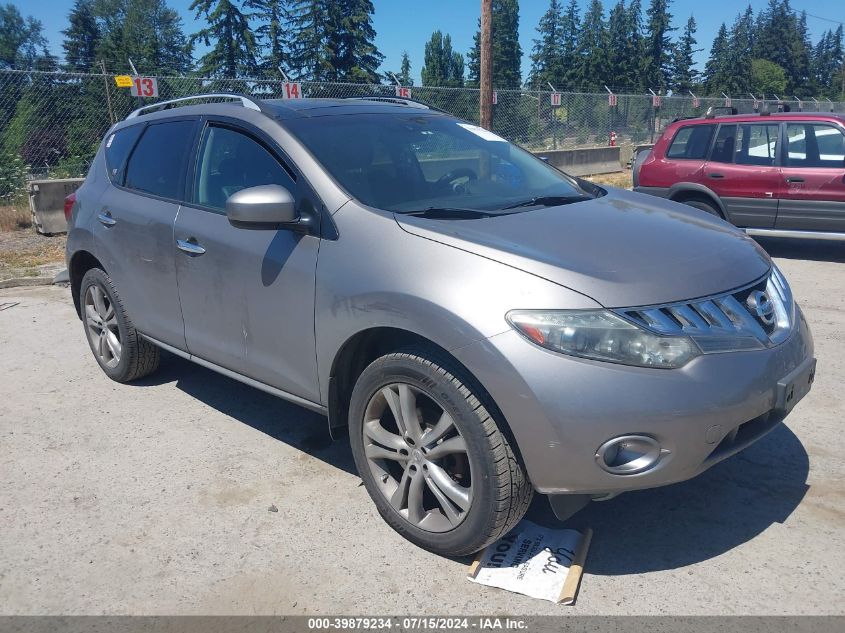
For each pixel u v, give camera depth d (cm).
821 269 774
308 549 302
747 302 283
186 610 268
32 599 276
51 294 727
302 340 325
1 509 336
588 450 250
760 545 297
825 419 406
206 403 450
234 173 367
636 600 267
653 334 252
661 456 251
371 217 307
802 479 345
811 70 8950
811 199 787
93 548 306
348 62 3756
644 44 6450
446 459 293
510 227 301
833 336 549
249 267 344
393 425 317
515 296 259
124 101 1284
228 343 369
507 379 254
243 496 343
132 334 454
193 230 375
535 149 1795
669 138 898
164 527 320
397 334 299
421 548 301
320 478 358
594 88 6238
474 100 1630
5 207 1180
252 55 3544
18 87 1216
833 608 260
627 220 326
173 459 379
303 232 322
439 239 286
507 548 296
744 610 260
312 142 346
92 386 481
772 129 815
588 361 249
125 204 432
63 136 1263
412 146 374
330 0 3597
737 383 258
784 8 8212
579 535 301
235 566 292
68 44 5753
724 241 314
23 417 434
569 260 271
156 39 4744
